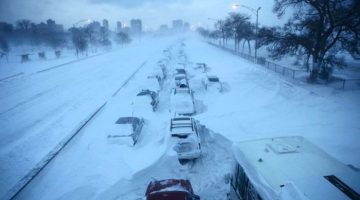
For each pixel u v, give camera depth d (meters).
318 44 23.67
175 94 18.31
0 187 9.62
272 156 6.04
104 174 9.98
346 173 4.96
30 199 8.85
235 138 12.38
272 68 30.61
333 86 21.23
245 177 6.07
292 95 19.27
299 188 4.42
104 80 29.23
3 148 12.92
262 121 14.78
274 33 26.75
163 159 10.48
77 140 13.44
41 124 16.16
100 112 18.14
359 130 12.55
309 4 24.48
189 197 7.56
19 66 42.09
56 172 10.44
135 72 33.88
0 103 21.05
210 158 10.84
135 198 8.55
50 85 27.33
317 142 11.53
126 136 12.34
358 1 20.73
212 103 19.11
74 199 8.62
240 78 26.70
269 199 4.69
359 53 23.55
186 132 11.20
